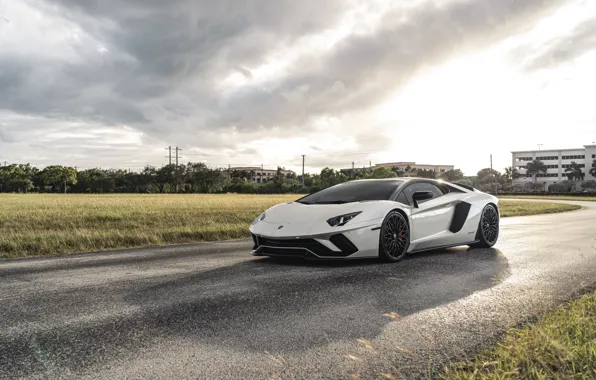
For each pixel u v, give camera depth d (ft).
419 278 12.37
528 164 371.97
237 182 351.67
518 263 15.01
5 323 8.27
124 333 7.66
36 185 340.80
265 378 5.83
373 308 9.25
